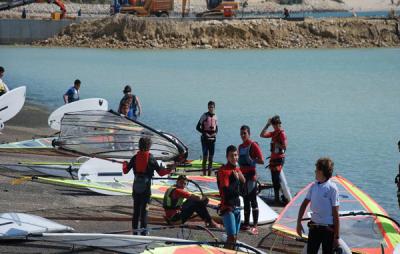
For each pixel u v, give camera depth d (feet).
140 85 492.54
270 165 171.12
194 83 509.76
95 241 114.32
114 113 189.98
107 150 191.72
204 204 135.03
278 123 170.09
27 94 420.36
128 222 140.15
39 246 113.19
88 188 161.68
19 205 147.33
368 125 332.19
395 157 256.93
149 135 188.96
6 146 216.74
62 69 597.11
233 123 331.16
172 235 132.46
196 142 275.59
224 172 118.21
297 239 126.00
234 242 115.44
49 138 232.32
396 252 120.26
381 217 136.56
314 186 102.27
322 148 272.10
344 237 126.82
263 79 542.98
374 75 579.48
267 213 152.05
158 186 164.35
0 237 112.98
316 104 406.62
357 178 221.66
